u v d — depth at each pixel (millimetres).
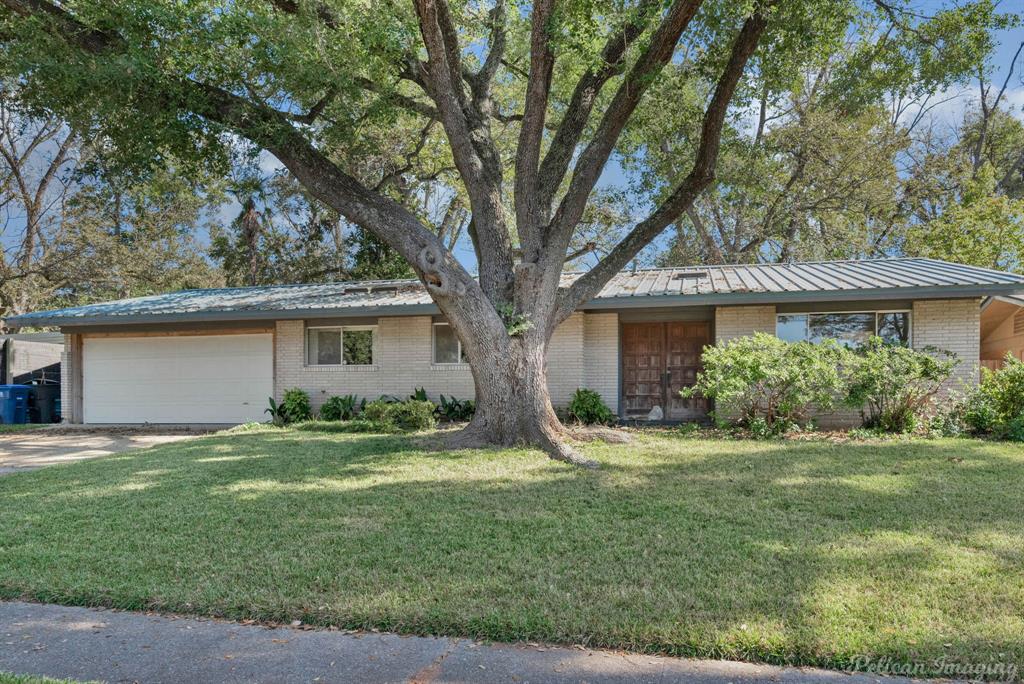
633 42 10930
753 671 3303
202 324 17172
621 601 4090
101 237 26562
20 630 3939
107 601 4316
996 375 11750
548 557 4980
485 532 5691
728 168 22047
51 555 5223
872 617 3783
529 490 7316
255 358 17016
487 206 11336
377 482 7891
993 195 25891
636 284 15023
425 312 14820
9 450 12867
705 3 11273
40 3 9891
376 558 5016
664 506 6504
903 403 11820
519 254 12422
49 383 21344
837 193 25297
